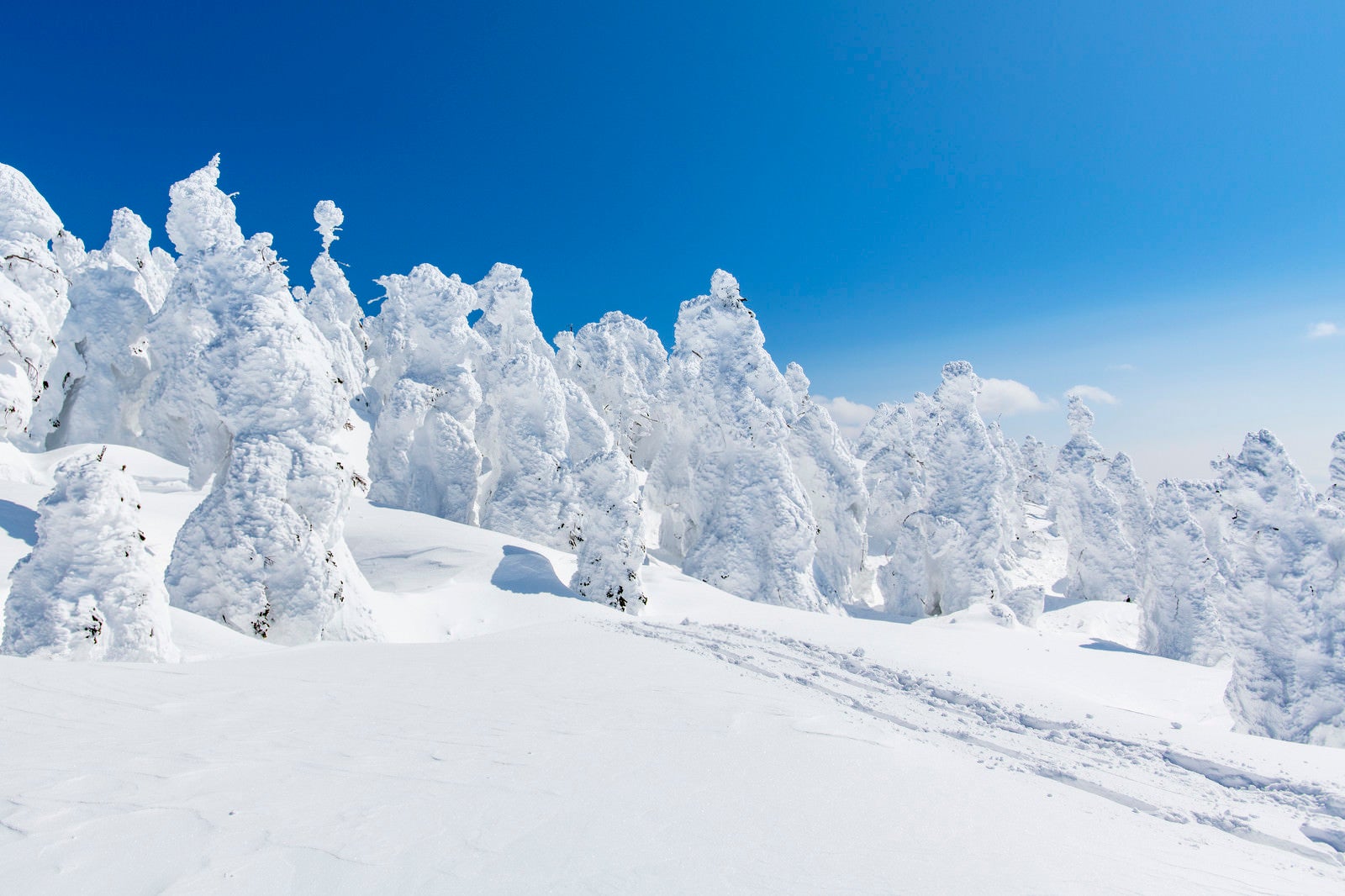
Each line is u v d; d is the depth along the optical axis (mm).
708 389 35844
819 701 10922
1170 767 9922
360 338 68625
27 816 4230
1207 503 34438
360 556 28922
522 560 27906
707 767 6422
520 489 35656
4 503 20828
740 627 19578
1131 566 42531
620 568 25562
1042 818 6473
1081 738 10945
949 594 35844
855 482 41062
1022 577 57531
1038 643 23625
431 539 29828
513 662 11570
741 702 9305
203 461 22516
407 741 6527
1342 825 8062
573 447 45906
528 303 53844
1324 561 18000
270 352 18266
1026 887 4746
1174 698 19500
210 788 4898
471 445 37281
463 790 5273
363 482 19938
